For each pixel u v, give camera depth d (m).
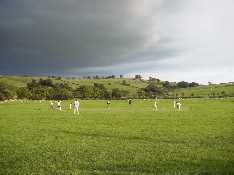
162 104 140.25
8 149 31.94
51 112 87.94
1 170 23.88
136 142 35.69
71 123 56.81
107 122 58.00
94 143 35.16
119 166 25.00
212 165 24.78
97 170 23.81
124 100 199.50
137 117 68.50
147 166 24.88
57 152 30.22
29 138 39.06
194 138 38.06
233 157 27.48
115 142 35.72
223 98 196.25
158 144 34.25
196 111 87.44
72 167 24.73
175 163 25.56
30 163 26.00
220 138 37.88
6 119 66.06
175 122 57.06
